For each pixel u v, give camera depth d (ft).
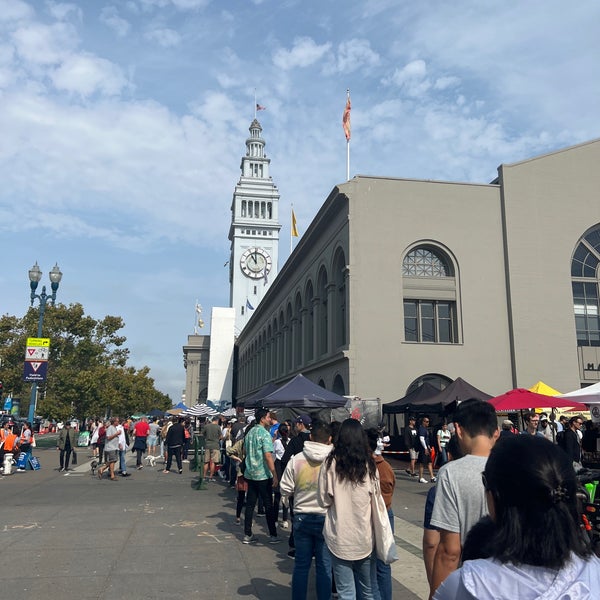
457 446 12.33
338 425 21.74
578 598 5.15
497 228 90.63
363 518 14.73
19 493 47.32
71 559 24.81
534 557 5.39
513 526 5.59
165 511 38.04
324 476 15.37
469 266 88.28
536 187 92.12
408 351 83.71
